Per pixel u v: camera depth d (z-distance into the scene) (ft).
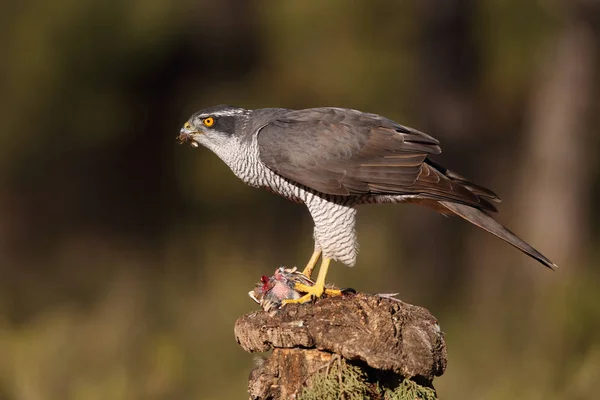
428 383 19.20
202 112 25.94
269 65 60.18
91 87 60.39
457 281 53.88
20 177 64.18
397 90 55.42
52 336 38.55
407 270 53.93
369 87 54.85
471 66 56.39
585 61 54.80
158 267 55.21
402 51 54.85
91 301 48.83
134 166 67.46
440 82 56.24
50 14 57.88
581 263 54.70
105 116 61.52
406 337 18.78
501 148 59.98
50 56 58.29
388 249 55.26
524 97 57.67
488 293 49.73
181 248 59.21
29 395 33.91
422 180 23.88
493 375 36.45
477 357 38.99
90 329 40.24
